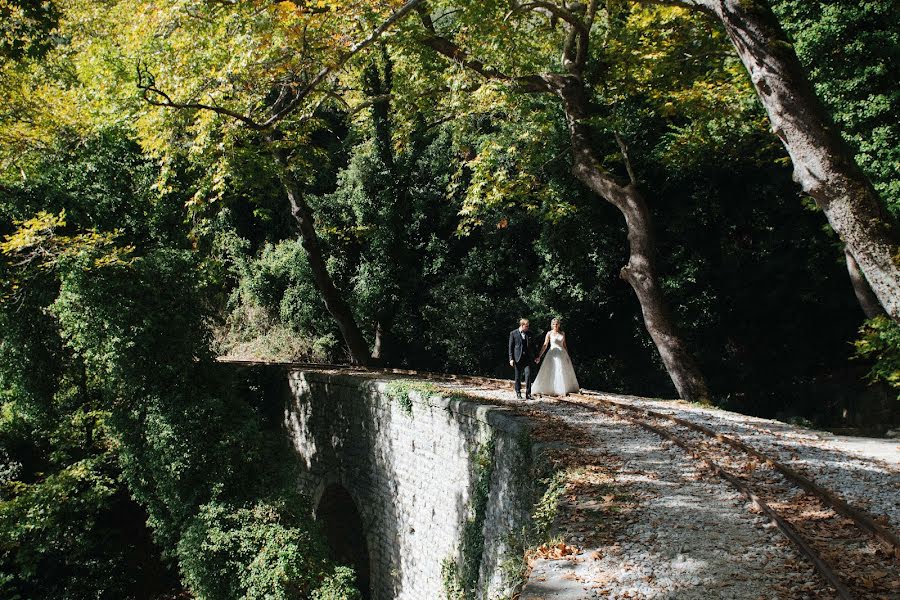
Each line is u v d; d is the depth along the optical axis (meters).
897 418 17.73
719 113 18.09
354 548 20.02
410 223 26.98
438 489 13.87
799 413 21.22
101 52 17.42
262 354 28.41
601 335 24.05
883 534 6.03
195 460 15.84
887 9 13.67
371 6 12.37
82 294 15.88
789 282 21.39
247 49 13.34
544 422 11.35
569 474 8.56
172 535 16.70
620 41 17.92
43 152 17.61
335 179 30.12
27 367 17.58
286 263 28.05
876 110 13.88
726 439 10.23
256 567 13.31
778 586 5.33
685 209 21.72
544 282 23.33
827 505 7.20
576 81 17.66
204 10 13.57
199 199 18.31
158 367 16.50
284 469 16.30
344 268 28.02
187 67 15.09
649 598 5.20
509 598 5.92
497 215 24.19
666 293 22.12
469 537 11.90
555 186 21.52
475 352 24.77
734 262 21.59
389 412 16.19
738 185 21.42
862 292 15.93
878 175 14.15
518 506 10.08
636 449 9.88
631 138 21.55
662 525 6.77
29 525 15.80
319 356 28.06
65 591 16.48
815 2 14.80
